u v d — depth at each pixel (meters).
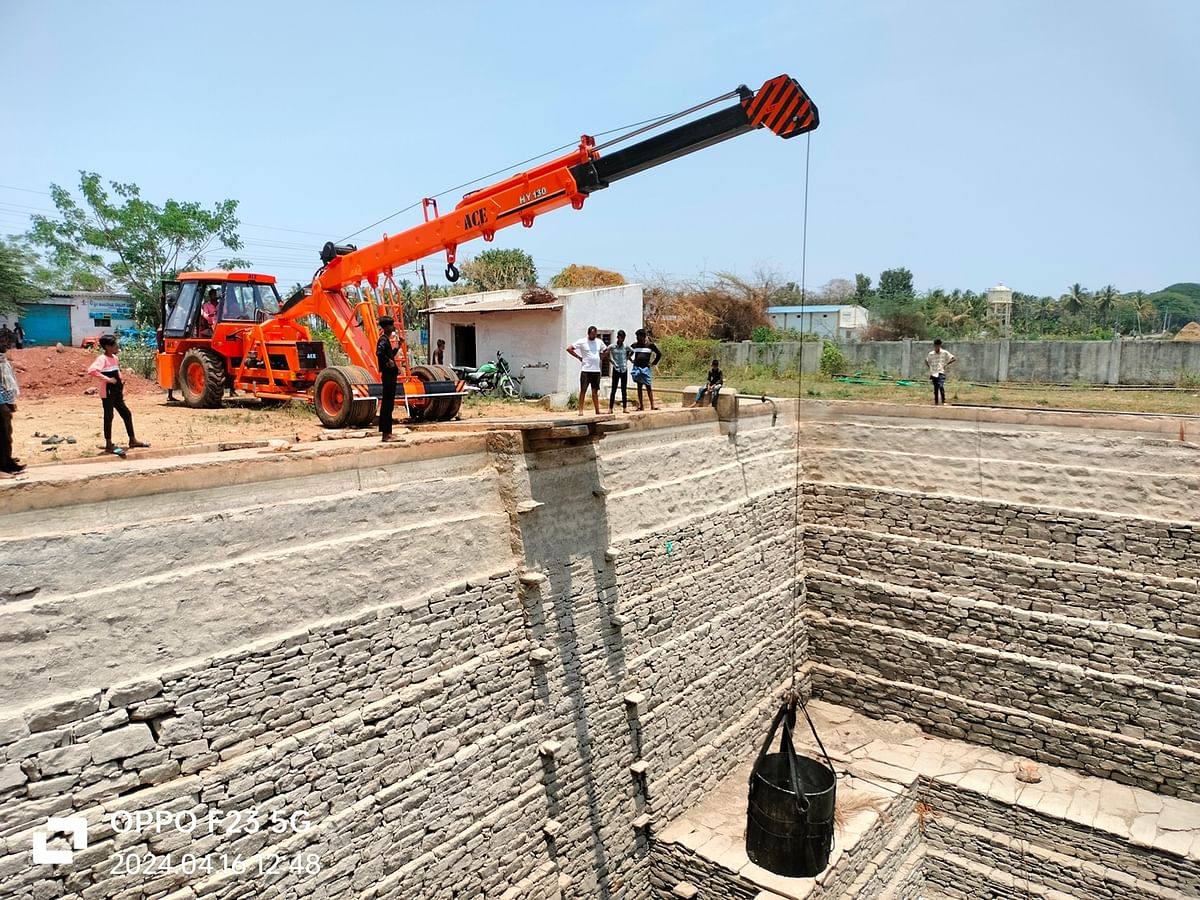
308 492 8.02
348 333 14.25
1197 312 96.62
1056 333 50.78
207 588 7.05
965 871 13.58
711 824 12.71
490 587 9.73
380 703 8.34
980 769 14.38
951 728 15.54
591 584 11.45
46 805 5.96
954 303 57.94
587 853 11.14
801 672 17.05
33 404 16.38
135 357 23.97
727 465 15.13
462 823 9.16
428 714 8.80
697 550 13.94
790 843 11.03
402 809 8.46
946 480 15.86
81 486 6.38
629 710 12.08
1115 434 14.16
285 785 7.43
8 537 5.98
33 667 6.00
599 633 11.57
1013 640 14.96
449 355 26.55
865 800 13.28
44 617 6.07
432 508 9.30
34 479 6.22
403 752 8.52
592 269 39.91
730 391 15.56
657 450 13.28
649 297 40.75
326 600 7.98
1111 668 14.02
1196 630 13.31
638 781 12.22
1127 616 13.92
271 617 7.51
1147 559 13.78
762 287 42.50
